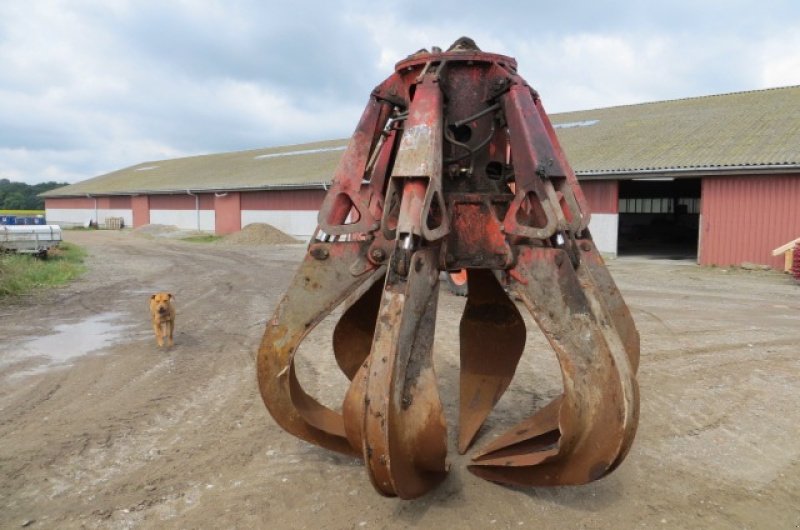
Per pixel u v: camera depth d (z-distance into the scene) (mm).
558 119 31219
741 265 17719
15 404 5594
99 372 6648
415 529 3434
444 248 3443
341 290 3834
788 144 18125
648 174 19156
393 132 4320
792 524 3502
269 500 3781
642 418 5188
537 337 8109
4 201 103938
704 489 3912
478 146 3912
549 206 3314
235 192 35281
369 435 2918
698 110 25516
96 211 50594
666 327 8977
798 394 5805
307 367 6758
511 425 4953
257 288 13852
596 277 4184
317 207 31062
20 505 3742
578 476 3182
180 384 6195
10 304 11297
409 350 3078
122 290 13391
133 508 3703
